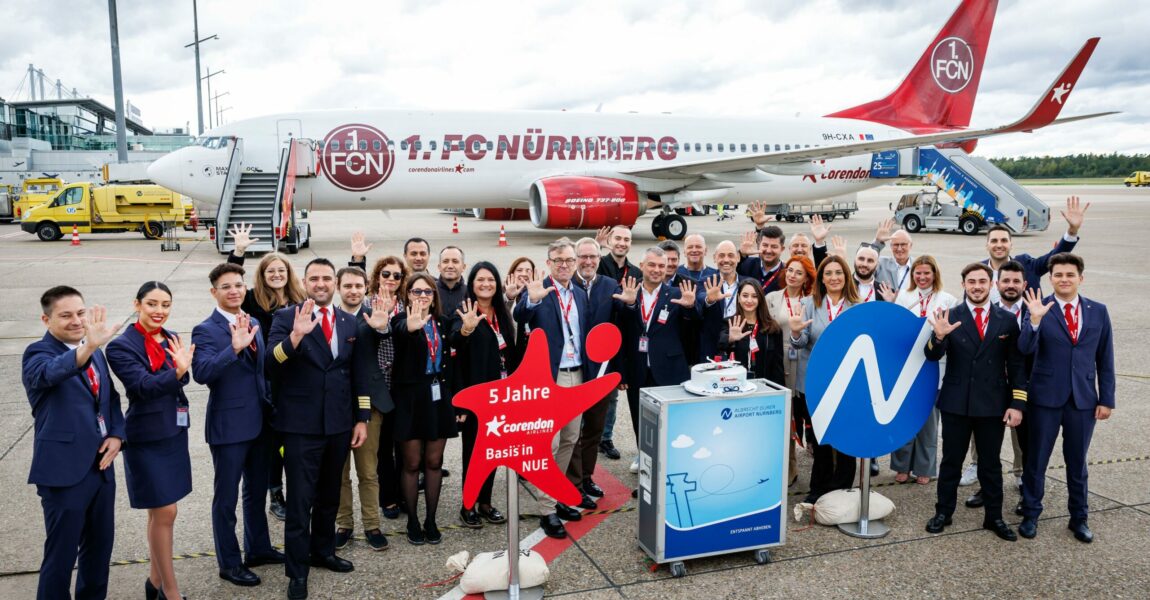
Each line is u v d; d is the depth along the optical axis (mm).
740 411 4691
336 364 4480
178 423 4152
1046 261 6484
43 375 3674
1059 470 6348
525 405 4273
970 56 29031
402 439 4895
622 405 8570
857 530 5273
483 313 5203
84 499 3881
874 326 5066
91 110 82438
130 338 4098
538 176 22922
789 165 24969
